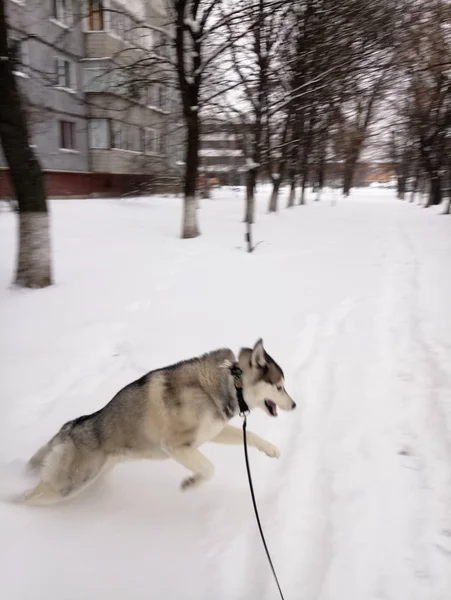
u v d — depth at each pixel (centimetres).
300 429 432
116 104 2648
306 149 2245
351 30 1399
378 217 2398
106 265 989
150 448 327
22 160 750
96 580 268
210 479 326
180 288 853
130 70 1409
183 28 1226
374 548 291
